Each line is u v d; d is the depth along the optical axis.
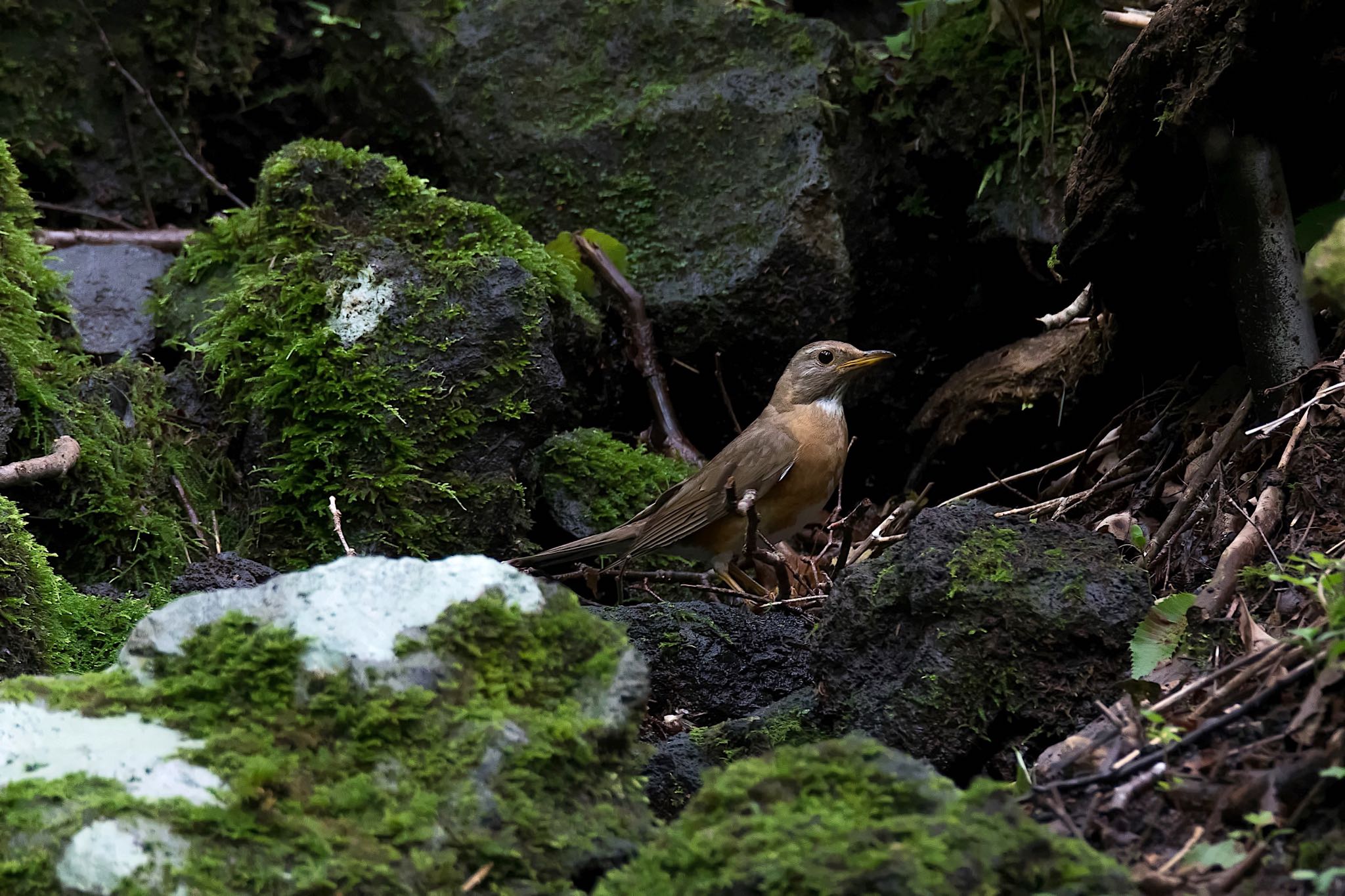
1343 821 4.80
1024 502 11.53
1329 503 7.11
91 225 12.73
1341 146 8.21
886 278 13.35
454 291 10.59
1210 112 7.86
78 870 4.51
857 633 6.78
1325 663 5.34
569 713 5.30
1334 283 7.75
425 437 10.36
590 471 11.54
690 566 11.46
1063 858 4.46
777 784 4.86
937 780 4.88
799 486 10.62
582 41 13.30
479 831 4.87
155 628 5.62
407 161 13.32
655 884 4.55
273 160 11.52
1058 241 11.57
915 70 12.91
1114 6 12.10
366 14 13.13
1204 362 9.69
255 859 4.61
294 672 5.28
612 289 12.46
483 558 5.66
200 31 12.95
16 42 12.41
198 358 11.08
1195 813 5.10
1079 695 6.20
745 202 12.69
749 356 12.70
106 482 10.23
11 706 5.29
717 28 13.24
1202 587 6.95
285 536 10.28
